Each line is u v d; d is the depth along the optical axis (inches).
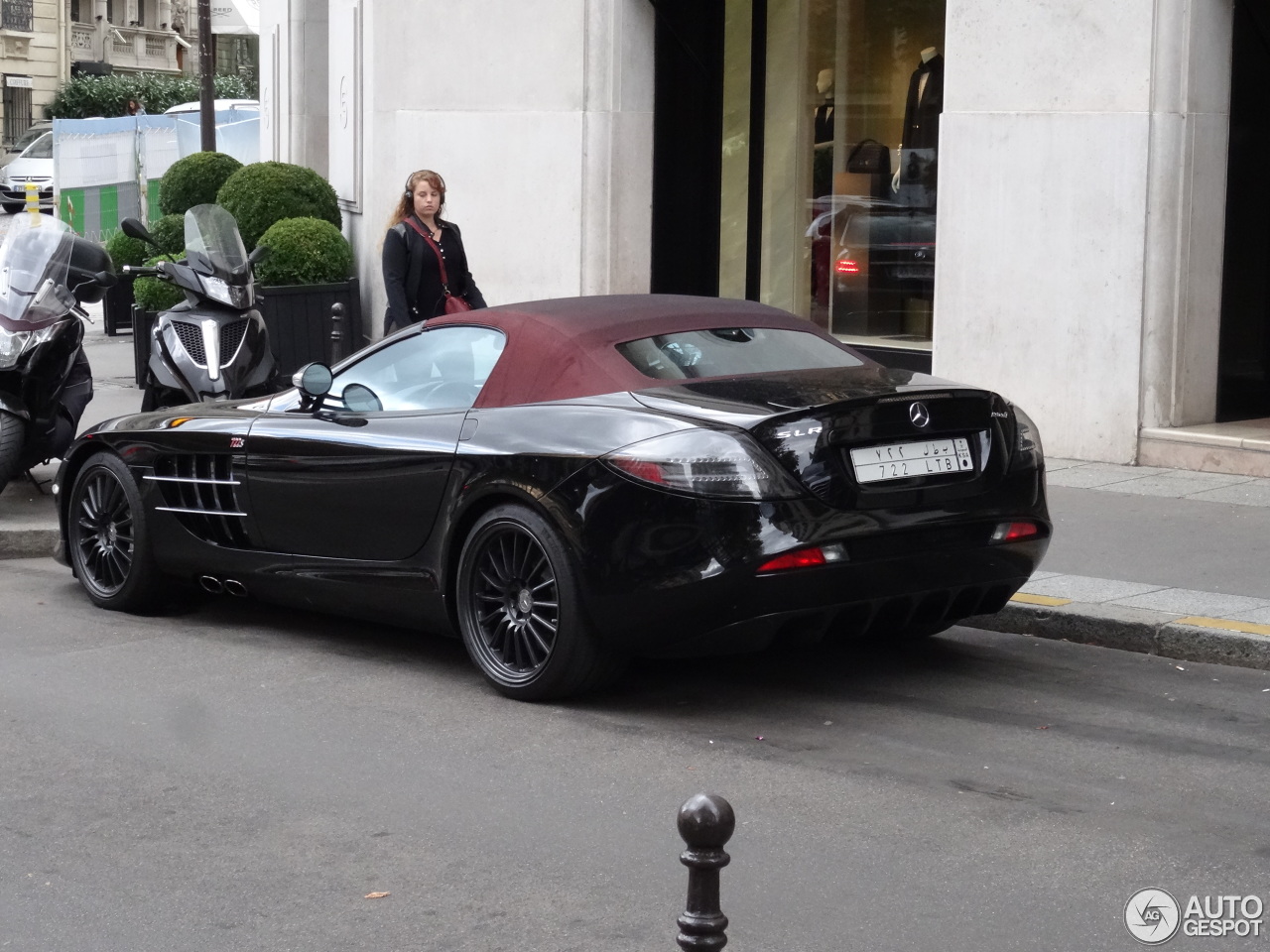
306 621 300.4
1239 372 439.8
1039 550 244.1
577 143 551.8
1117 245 422.6
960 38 446.6
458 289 399.9
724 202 571.2
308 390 271.9
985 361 450.3
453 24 581.6
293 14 834.2
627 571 223.9
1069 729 227.1
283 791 204.1
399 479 255.6
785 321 264.7
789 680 253.8
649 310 256.5
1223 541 334.6
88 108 2235.5
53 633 290.7
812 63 544.4
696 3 560.1
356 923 163.6
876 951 155.3
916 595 231.1
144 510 299.3
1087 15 422.0
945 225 455.2
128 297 769.6
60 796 202.8
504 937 159.5
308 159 842.2
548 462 232.8
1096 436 431.2
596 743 222.4
